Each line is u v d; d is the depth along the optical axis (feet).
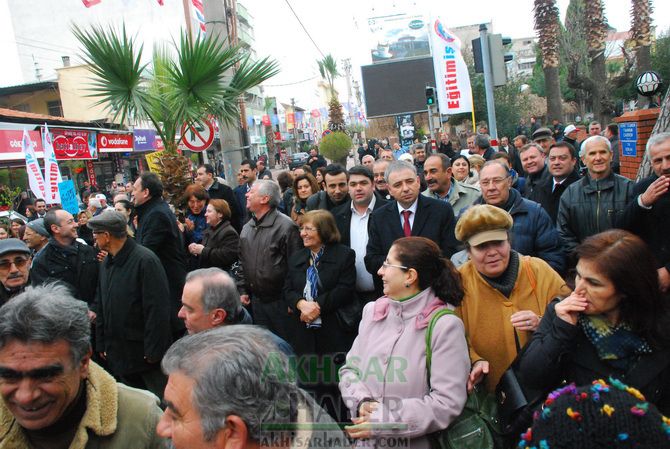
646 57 80.89
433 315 7.86
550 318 7.16
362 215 15.71
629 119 25.21
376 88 90.94
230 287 9.39
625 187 14.02
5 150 46.42
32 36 108.78
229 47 24.34
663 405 6.28
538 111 125.18
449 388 7.45
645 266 6.18
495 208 8.63
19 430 5.88
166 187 22.33
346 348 13.75
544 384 6.86
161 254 15.65
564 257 12.32
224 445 4.33
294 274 14.23
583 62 83.41
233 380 4.32
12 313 5.46
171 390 4.47
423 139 107.96
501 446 7.58
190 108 21.83
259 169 42.11
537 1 76.69
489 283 8.78
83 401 6.01
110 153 75.72
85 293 15.83
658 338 6.15
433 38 35.70
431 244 8.28
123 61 20.86
